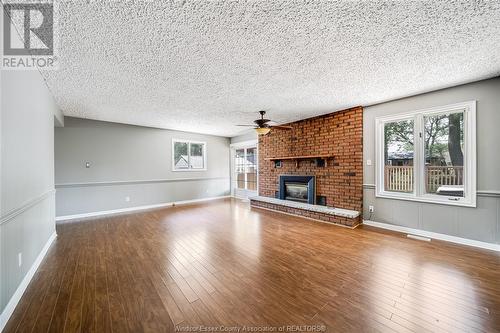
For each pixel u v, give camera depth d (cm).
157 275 226
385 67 246
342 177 434
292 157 498
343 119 430
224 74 262
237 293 193
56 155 457
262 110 427
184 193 666
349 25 172
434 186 337
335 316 163
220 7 150
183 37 187
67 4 147
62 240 333
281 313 167
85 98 350
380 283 207
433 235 332
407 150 363
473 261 251
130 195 559
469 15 160
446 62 235
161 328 152
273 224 418
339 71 256
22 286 195
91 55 216
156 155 608
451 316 162
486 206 287
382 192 386
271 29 176
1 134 155
